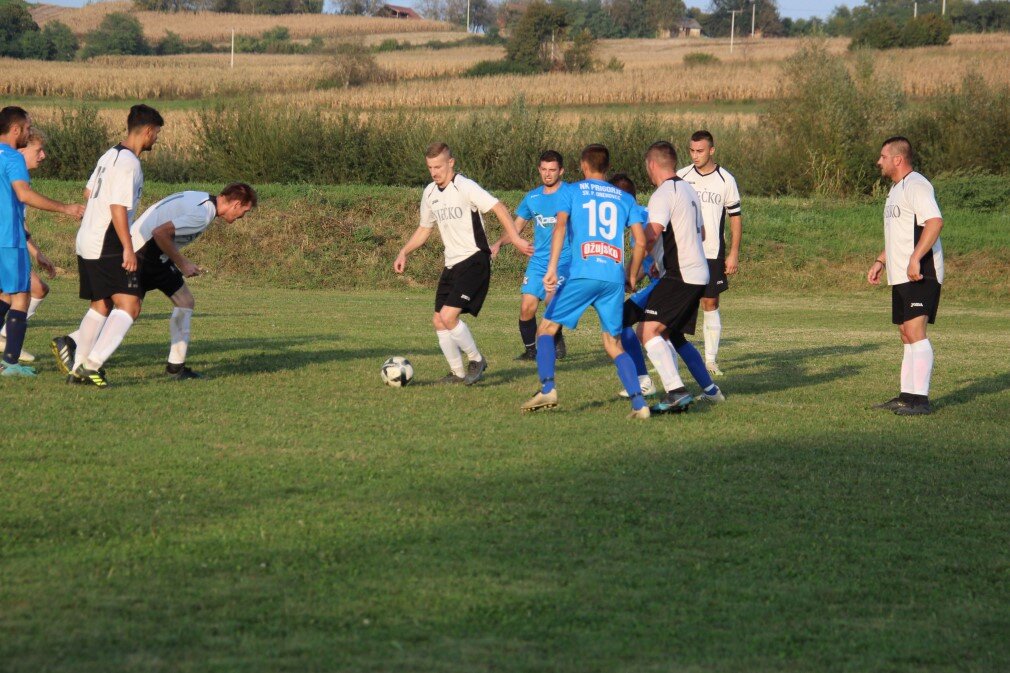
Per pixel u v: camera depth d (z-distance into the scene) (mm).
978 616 8414
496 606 8148
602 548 9656
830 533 10445
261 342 24422
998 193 55906
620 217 16328
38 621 7488
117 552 9023
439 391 18234
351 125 65000
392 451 13242
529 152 62219
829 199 59281
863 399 18766
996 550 10086
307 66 156750
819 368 23000
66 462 12016
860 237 50500
